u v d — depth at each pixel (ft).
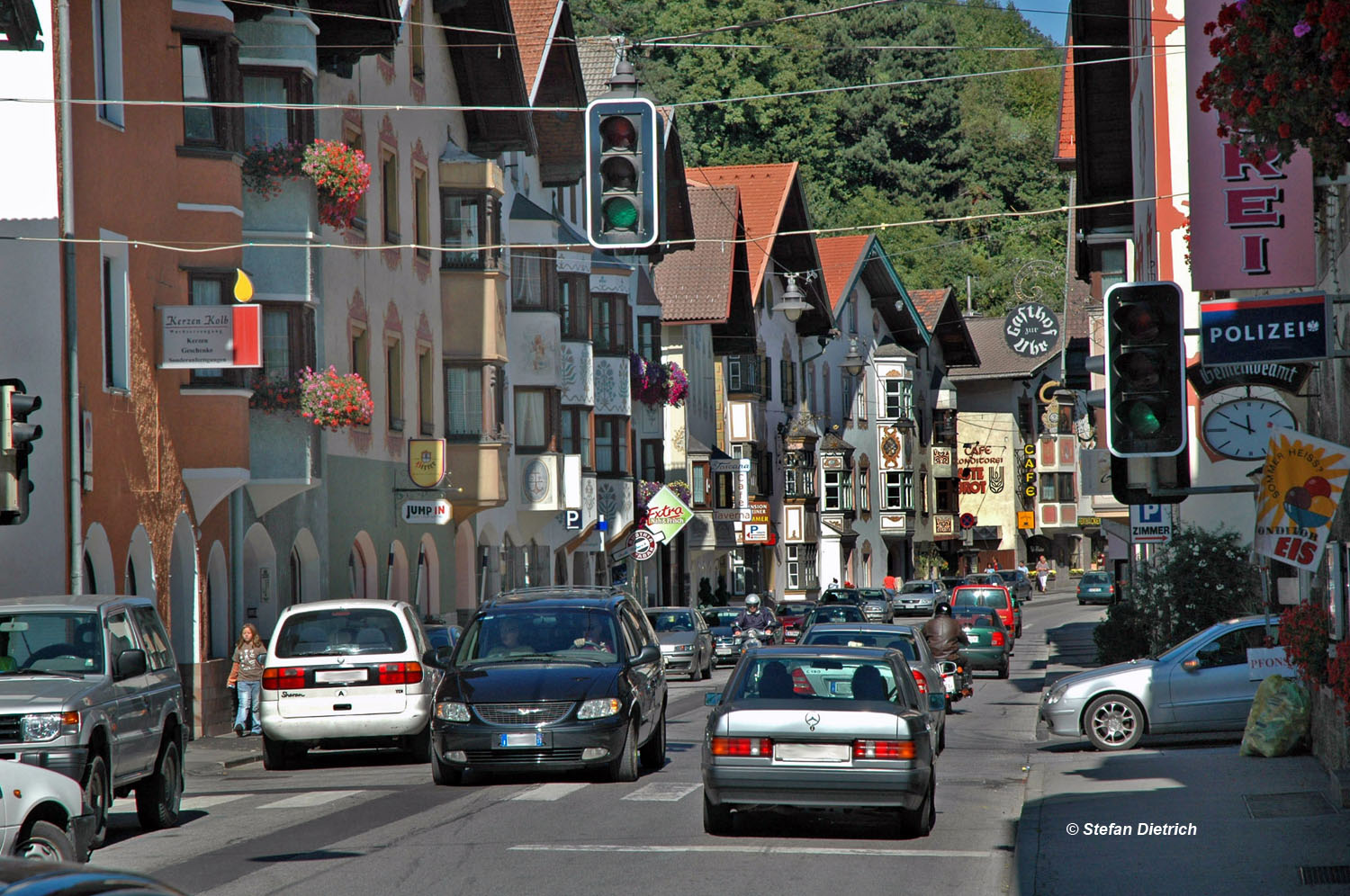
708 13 482.69
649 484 286.87
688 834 72.49
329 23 162.81
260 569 150.61
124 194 123.13
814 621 208.54
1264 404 116.06
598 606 100.07
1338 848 64.39
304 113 148.87
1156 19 161.58
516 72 210.18
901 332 503.61
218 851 69.41
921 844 69.97
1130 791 84.74
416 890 58.70
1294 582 100.63
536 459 225.35
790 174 385.50
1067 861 63.41
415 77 196.24
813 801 69.46
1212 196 96.27
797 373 424.87
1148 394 69.00
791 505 418.31
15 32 95.35
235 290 132.67
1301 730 95.86
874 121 537.65
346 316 168.66
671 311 336.90
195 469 132.57
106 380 119.14
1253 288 95.96
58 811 58.03
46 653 74.69
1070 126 254.68
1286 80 53.62
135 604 81.35
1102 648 175.01
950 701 151.74
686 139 483.51
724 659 246.47
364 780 99.96
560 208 265.75
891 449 483.51
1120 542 316.40
